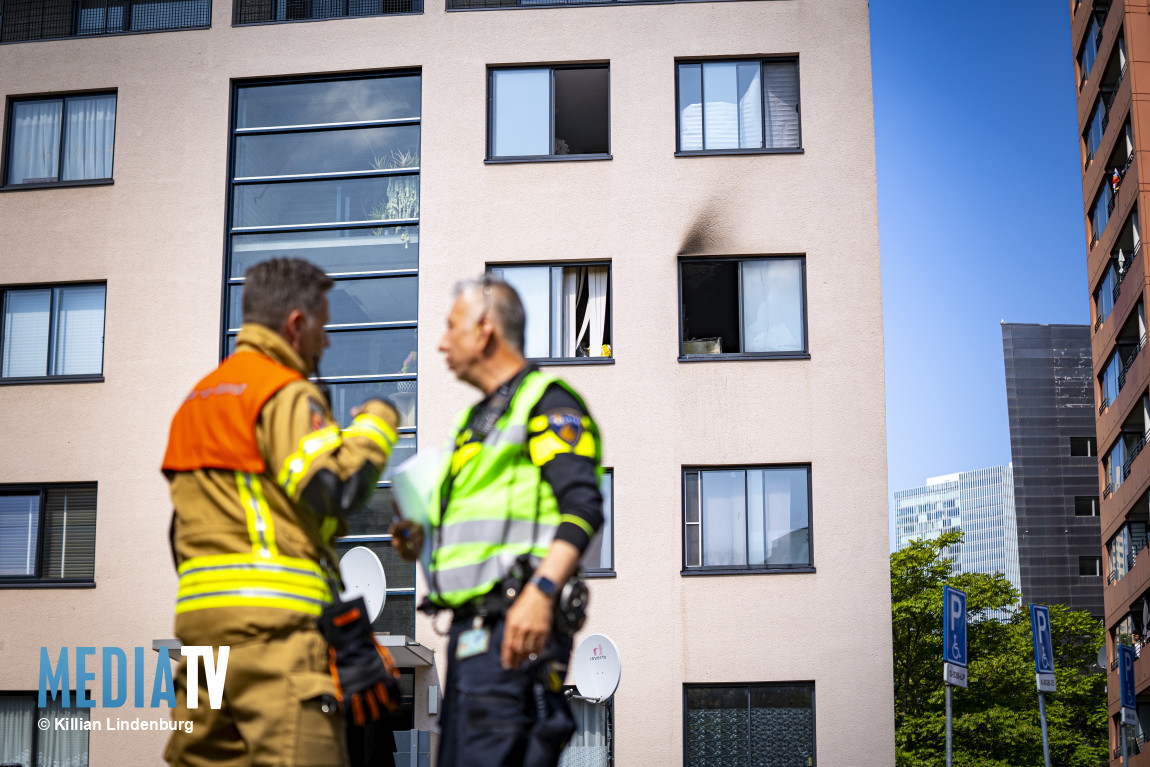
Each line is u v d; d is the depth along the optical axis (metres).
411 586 18.53
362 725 3.45
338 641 3.40
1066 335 121.62
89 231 19.91
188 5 20.58
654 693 17.97
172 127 20.09
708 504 18.56
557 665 3.28
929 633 44.03
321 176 19.95
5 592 18.92
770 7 19.72
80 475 19.22
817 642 18.02
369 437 3.43
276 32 20.20
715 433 18.64
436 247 19.33
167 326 19.53
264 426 3.41
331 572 3.57
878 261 19.02
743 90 19.69
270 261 3.74
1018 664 42.62
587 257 19.19
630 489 18.53
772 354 18.78
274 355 3.63
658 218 19.23
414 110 20.00
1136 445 37.88
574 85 19.81
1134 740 39.53
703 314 19.12
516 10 19.91
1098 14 40.16
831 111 19.44
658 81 19.61
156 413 19.25
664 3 19.80
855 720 17.80
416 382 19.17
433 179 19.52
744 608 18.12
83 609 18.80
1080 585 115.06
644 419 18.70
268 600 3.35
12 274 19.91
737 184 19.28
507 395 3.50
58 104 20.48
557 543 3.21
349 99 20.17
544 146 19.64
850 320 18.86
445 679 3.39
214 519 3.41
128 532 18.97
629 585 18.25
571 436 3.38
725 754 17.89
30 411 19.45
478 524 3.40
